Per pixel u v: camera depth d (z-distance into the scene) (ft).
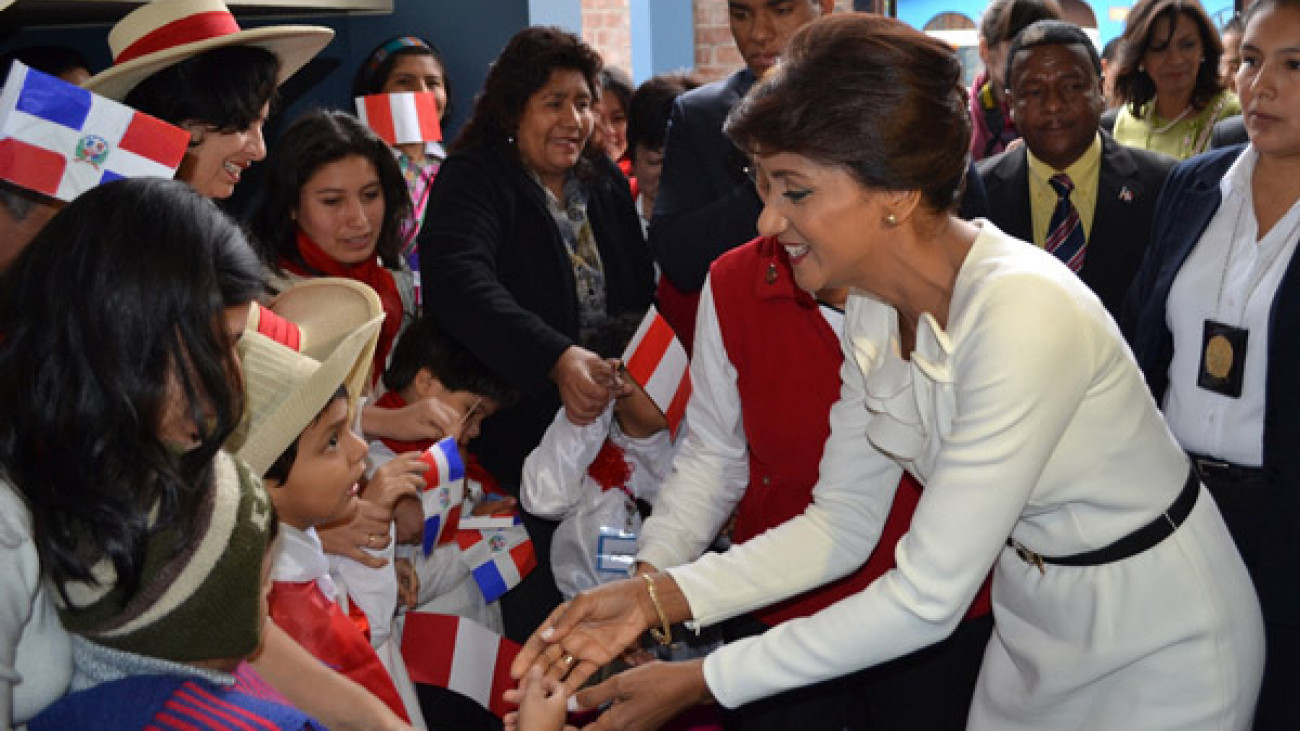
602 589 5.08
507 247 8.63
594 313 9.17
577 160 9.00
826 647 4.50
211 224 3.51
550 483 7.41
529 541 7.62
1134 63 12.90
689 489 6.37
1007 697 5.11
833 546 5.29
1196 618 4.59
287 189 7.78
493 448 8.72
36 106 4.95
